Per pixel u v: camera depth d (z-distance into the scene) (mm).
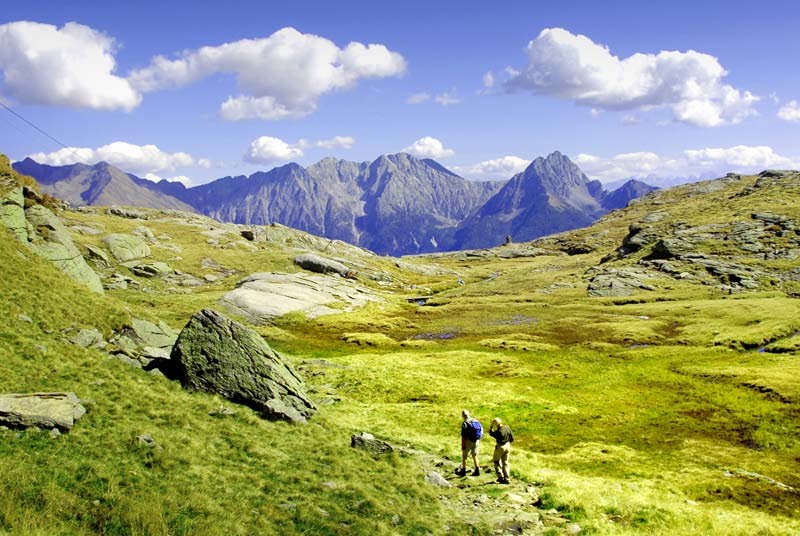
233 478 21141
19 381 23797
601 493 25953
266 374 34250
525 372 64125
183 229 173875
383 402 49438
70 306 35812
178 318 83625
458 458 31891
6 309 31047
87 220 149000
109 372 29234
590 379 60625
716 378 57250
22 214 51406
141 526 15469
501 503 24375
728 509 25797
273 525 18156
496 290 151000
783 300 100250
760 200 183750
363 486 23781
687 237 153500
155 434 22953
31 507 14828
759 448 37406
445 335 94312
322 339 87812
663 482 29547
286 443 27766
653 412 47156
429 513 22562
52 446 19156
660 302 114312
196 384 32531
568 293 133625
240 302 99750
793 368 57156
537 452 36250
